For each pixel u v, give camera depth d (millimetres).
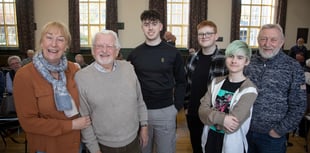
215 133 1602
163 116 1913
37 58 1362
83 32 8188
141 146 1763
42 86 1345
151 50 1863
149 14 1789
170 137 1975
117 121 1473
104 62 1439
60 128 1365
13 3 7836
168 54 1873
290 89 1558
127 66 1599
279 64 1570
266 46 1559
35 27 7719
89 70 1479
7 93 3580
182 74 1994
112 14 7660
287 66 1558
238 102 1459
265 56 1583
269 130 1593
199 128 2111
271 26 1590
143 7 7832
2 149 3092
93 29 8211
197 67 2090
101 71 1477
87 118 1467
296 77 1536
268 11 8430
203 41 1987
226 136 1520
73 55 7895
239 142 1504
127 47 8023
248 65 1675
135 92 1572
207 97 1670
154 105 1895
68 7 7676
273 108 1564
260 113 1590
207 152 1644
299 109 1536
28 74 1327
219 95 1592
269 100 1567
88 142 1484
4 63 7590
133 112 1546
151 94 1876
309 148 2812
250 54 1533
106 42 1429
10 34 8055
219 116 1459
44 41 1344
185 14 8258
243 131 1517
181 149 3139
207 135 1646
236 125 1411
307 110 2816
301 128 3295
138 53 1891
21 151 3045
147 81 1864
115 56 1498
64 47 1396
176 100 1999
